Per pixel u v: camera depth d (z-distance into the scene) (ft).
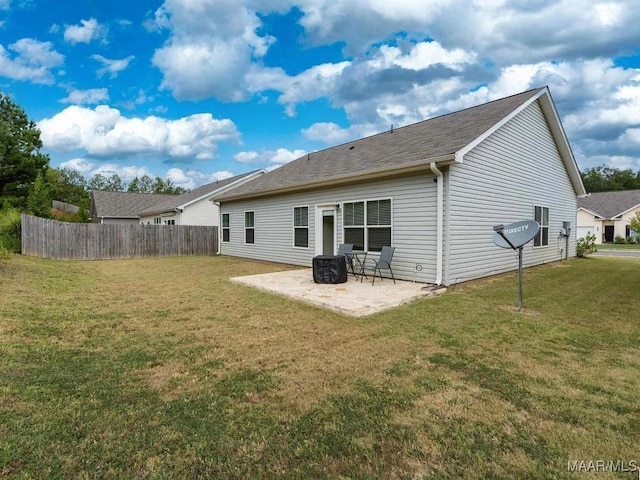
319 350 12.77
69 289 23.49
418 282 26.21
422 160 24.25
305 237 37.37
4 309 16.39
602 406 8.88
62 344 13.03
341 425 8.12
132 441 7.43
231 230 51.98
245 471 6.66
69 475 6.41
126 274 32.55
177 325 15.81
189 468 6.70
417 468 6.75
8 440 7.26
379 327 15.46
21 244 41.65
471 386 9.97
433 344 13.34
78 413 8.40
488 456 7.07
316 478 6.51
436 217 24.90
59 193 144.25
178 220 71.92
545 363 11.58
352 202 31.37
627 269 34.50
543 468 6.73
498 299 21.03
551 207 39.75
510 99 34.01
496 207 29.86
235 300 20.90
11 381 9.80
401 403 9.07
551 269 34.42
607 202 106.11
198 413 8.57
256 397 9.40
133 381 10.23
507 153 31.14
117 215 92.48
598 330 15.10
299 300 20.83
